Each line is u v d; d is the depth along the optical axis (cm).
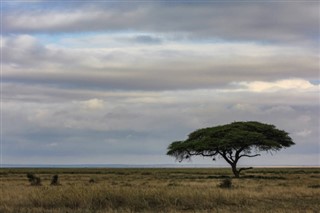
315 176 6606
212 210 1838
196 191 2259
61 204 1964
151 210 1850
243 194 2305
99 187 2352
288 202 2133
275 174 7819
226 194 2200
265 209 1841
